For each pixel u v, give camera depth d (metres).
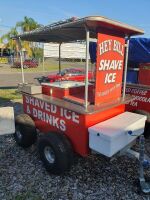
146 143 4.79
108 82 3.57
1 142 4.92
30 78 19.34
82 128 3.35
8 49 41.28
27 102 4.55
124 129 3.26
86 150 3.41
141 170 3.22
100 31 3.18
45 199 3.11
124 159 4.17
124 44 3.78
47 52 7.77
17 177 3.60
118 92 3.91
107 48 3.37
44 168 3.86
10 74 23.16
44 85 4.26
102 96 3.53
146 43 4.81
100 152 3.20
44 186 3.38
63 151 3.41
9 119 3.57
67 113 3.55
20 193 3.22
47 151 3.67
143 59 4.96
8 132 3.58
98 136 3.16
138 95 5.09
